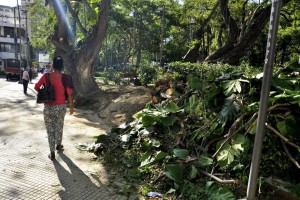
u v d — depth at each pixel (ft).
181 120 15.90
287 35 69.10
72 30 44.47
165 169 13.25
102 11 37.58
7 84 74.28
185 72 27.04
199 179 12.41
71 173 13.91
